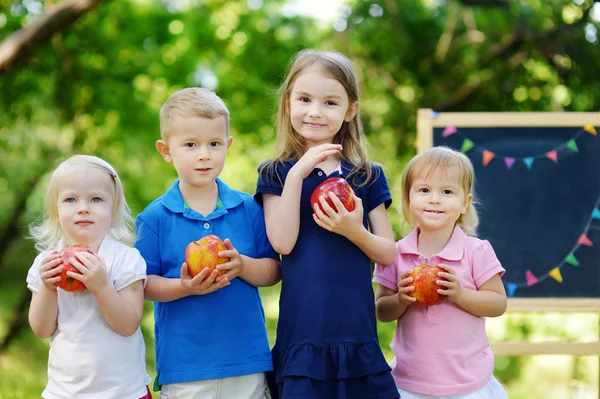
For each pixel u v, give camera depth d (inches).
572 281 159.2
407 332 105.8
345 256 99.9
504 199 161.0
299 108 100.8
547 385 283.9
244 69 350.0
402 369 105.1
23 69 289.6
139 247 101.0
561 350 146.8
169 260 101.0
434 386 102.6
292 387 95.1
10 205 370.0
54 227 98.3
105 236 98.7
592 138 162.1
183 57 336.8
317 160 97.7
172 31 337.7
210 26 346.0
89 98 317.1
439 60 319.3
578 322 282.8
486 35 309.4
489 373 105.1
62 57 297.3
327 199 96.9
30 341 342.3
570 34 278.2
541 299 157.5
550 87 307.6
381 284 109.1
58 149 348.8
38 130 346.0
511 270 159.3
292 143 105.9
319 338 96.6
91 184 95.7
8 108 309.4
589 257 159.8
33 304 94.6
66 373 93.9
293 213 98.3
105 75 318.3
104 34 312.8
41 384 277.0
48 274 90.1
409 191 109.7
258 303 104.0
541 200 161.0
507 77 310.7
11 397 254.4
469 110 322.7
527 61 309.9
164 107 102.5
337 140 107.0
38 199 368.2
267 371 101.6
